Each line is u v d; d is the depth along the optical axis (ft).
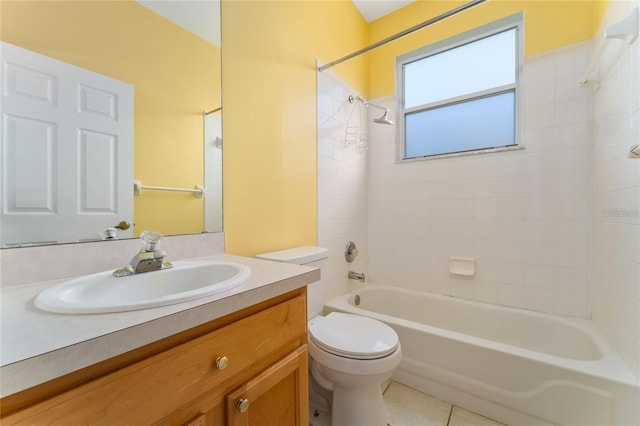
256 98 4.58
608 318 4.44
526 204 5.90
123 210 3.06
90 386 1.34
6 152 2.35
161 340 1.63
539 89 5.74
